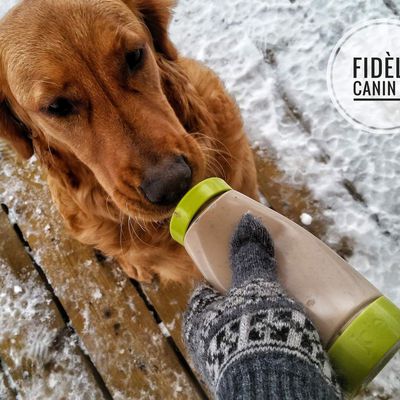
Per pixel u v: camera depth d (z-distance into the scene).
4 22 0.37
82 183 0.45
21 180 0.65
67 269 0.60
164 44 0.44
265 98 0.63
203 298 0.37
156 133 0.36
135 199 0.37
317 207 0.57
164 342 0.55
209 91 0.48
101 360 0.55
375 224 0.55
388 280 0.52
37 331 0.57
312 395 0.25
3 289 0.60
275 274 0.33
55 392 0.54
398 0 0.65
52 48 0.35
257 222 0.34
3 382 0.56
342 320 0.30
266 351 0.27
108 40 0.35
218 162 0.45
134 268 0.55
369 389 0.49
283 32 0.66
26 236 0.62
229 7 0.69
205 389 0.52
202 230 0.35
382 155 0.58
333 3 0.66
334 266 0.32
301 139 0.61
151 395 0.53
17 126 0.44
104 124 0.37
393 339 0.28
